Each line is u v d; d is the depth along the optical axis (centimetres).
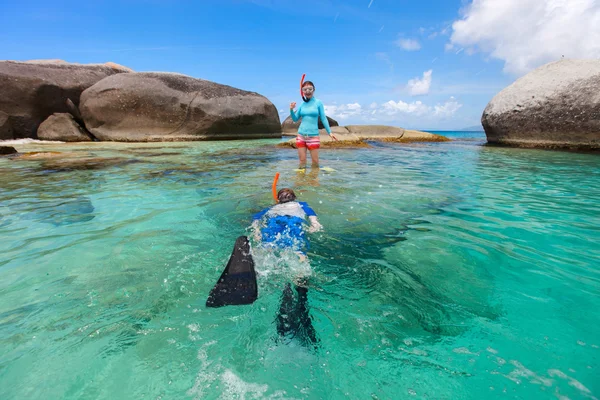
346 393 120
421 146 1255
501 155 917
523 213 341
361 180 518
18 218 319
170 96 1445
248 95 1694
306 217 307
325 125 661
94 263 222
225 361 135
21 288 189
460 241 265
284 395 119
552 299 180
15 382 122
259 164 702
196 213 337
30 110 1330
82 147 1087
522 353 139
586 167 673
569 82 1053
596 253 240
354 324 160
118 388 121
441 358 137
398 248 252
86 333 151
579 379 124
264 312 168
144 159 771
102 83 1402
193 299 180
